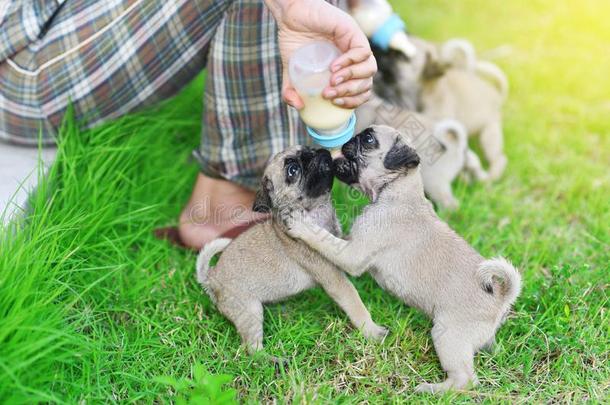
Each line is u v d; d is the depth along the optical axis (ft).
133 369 3.36
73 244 3.61
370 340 3.52
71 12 3.77
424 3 6.76
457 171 4.33
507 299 3.35
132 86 3.87
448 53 4.91
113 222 3.82
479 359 3.47
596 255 4.04
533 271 3.91
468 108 4.74
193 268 3.87
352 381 3.40
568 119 5.17
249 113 3.84
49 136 3.94
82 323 3.47
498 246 4.12
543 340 3.53
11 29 3.78
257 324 3.55
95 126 4.00
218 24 3.72
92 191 3.84
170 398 3.26
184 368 3.44
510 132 5.00
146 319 3.56
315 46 3.25
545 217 4.35
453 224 4.24
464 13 6.60
